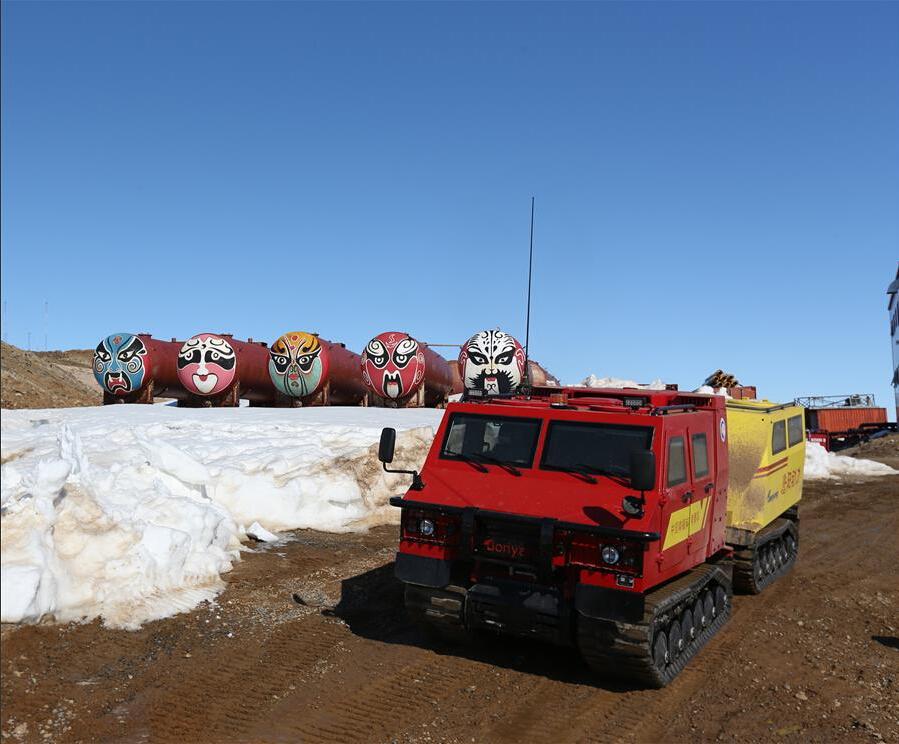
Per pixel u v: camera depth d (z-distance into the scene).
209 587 8.52
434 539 6.79
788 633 8.20
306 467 13.66
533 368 30.94
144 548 8.13
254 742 5.22
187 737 5.26
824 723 5.85
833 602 9.60
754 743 5.48
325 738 5.32
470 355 27.98
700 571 7.37
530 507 6.42
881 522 16.09
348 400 33.91
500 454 7.09
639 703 6.13
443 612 6.80
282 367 30.44
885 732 5.71
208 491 11.66
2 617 6.66
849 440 46.91
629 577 5.95
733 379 25.52
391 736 5.39
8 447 12.61
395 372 29.59
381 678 6.43
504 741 5.39
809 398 49.12
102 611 7.30
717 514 7.87
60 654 6.46
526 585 6.50
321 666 6.63
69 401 37.94
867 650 7.75
